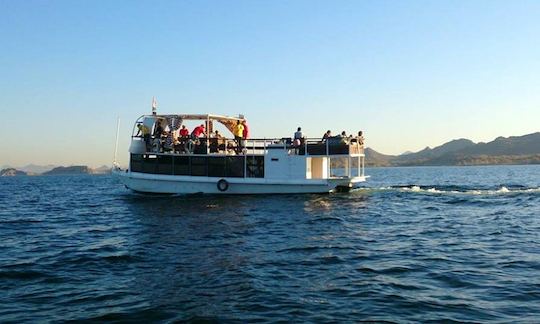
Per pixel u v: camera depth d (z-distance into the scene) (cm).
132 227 2123
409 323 859
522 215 2378
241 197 3162
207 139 3244
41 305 998
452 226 2039
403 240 1706
